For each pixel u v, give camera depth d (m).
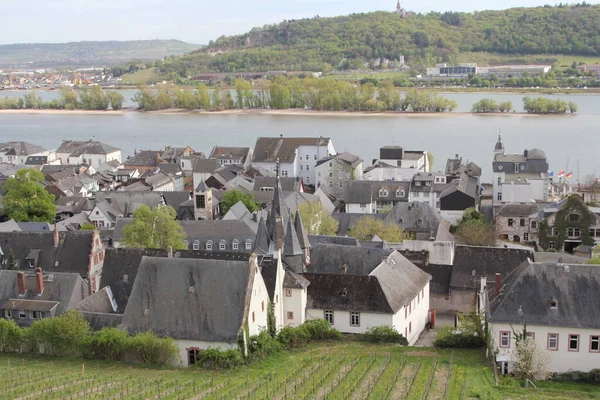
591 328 89.81
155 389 81.94
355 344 102.00
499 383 85.75
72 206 198.25
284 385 83.62
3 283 109.44
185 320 95.06
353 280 107.56
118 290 112.88
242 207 183.38
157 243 138.38
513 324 92.06
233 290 95.56
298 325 106.25
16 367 91.00
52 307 105.88
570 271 94.50
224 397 79.19
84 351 95.81
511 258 125.75
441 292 125.62
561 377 89.75
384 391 81.75
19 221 182.62
